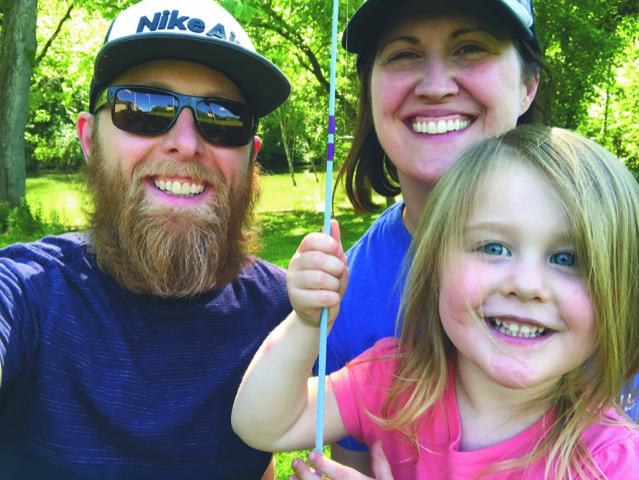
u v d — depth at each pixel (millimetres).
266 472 621
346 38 575
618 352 437
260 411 471
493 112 532
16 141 3990
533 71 584
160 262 537
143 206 557
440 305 468
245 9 2400
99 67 568
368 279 602
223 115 588
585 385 451
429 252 481
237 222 608
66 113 9953
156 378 522
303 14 4215
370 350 543
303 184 7879
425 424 485
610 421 455
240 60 578
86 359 506
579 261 421
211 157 586
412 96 542
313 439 498
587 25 3561
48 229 3600
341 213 4633
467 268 439
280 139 10805
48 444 494
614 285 428
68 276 542
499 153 456
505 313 425
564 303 416
